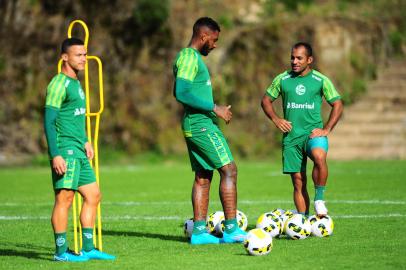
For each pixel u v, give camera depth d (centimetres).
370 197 5456
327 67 10800
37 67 11088
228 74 10800
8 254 3275
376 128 10206
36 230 4066
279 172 8119
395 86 10744
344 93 10606
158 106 10750
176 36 11044
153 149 10500
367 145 10044
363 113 10406
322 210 3622
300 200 3919
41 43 11212
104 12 11131
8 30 11412
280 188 6419
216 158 3441
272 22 11081
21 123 10762
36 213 4991
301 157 3891
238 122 10606
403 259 2961
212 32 3466
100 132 10550
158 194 6175
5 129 10681
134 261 3014
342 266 2833
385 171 7744
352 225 3953
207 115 3462
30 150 10556
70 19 11238
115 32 11050
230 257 3078
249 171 8312
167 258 3078
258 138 10475
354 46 11025
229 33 11075
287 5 11706
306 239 3500
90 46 10962
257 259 3016
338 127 10219
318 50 10819
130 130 10600
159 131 10600
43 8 11431
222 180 3475
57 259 3034
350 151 9988
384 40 11294
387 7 11988
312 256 3053
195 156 3500
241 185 6731
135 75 10888
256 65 10856
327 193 5822
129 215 4744
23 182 7600
